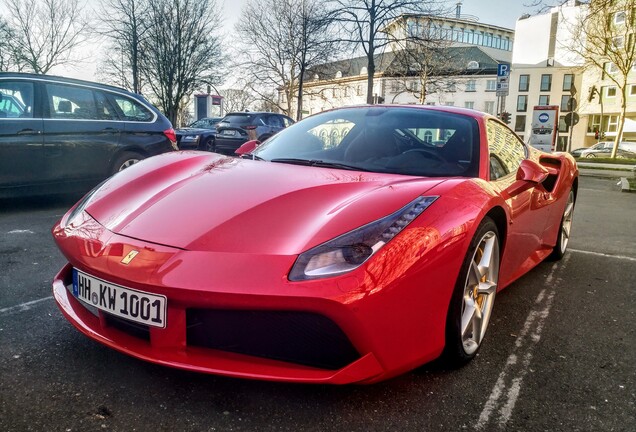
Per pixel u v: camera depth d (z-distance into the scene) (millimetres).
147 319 1694
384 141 2721
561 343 2453
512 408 1837
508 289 3299
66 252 1944
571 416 1806
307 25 21969
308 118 3244
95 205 2188
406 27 17641
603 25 22984
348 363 1676
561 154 4062
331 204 1918
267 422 1683
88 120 5480
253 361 1683
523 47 61250
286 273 1588
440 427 1700
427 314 1782
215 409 1744
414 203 1879
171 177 2383
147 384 1887
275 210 1873
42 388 1830
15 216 4906
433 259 1763
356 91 61781
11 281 2965
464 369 2129
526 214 2834
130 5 23766
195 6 25328
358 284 1573
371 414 1757
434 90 32344
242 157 2896
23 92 5023
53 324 2387
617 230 5531
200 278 1604
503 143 3051
